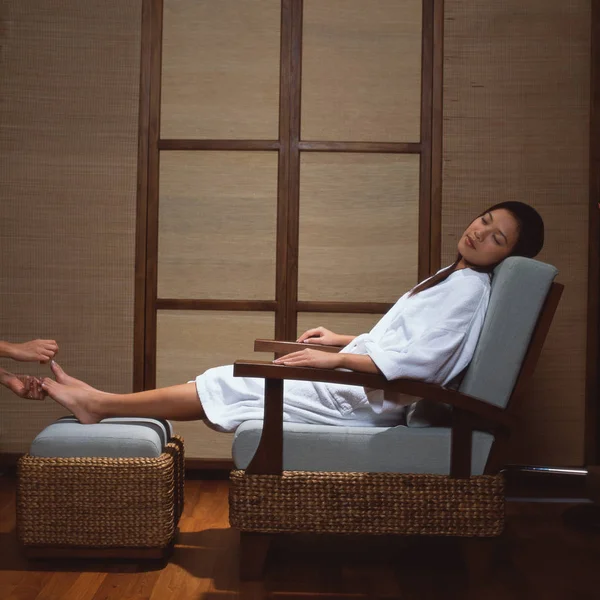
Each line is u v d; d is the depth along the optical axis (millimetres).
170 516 1937
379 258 2965
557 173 2939
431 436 1862
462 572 1947
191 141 2959
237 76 2963
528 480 2955
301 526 1844
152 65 2957
